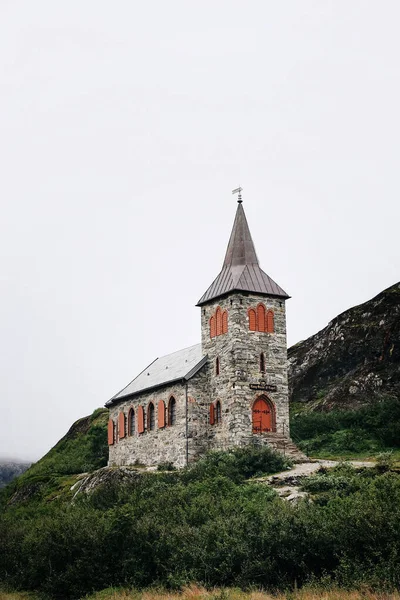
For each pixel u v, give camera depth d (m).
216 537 35.09
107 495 48.88
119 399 70.81
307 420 65.44
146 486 48.78
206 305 63.06
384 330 75.75
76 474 72.50
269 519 34.38
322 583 30.31
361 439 60.34
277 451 54.56
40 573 39.53
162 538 36.62
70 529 39.41
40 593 38.28
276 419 59.16
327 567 32.00
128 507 40.81
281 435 58.81
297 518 33.59
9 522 46.94
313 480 44.69
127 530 38.38
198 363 61.38
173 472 53.88
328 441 61.78
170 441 61.75
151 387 65.00
